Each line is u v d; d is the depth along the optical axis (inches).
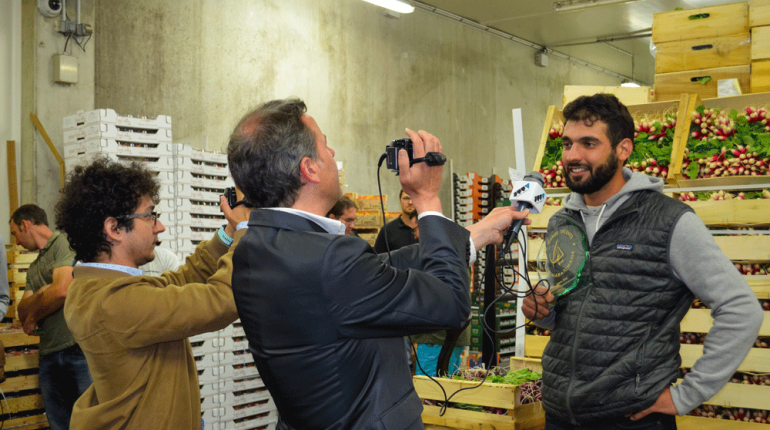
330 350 43.9
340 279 42.9
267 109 48.0
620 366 70.3
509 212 53.7
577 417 72.9
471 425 96.3
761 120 102.7
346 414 44.3
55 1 224.2
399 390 46.0
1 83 217.6
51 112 224.5
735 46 128.0
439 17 403.2
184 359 67.1
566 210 82.9
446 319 44.2
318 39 327.9
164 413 63.2
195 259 75.5
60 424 138.9
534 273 109.7
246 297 47.1
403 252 53.6
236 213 72.5
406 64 379.9
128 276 66.1
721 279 67.9
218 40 283.3
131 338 61.2
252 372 174.9
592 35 465.7
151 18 259.8
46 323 136.9
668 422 71.3
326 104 331.6
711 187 102.2
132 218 66.8
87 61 233.6
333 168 49.0
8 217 216.7
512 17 418.6
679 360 70.7
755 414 92.4
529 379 102.9
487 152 439.5
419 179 48.1
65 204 66.4
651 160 107.8
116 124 162.2
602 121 75.5
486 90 440.5
